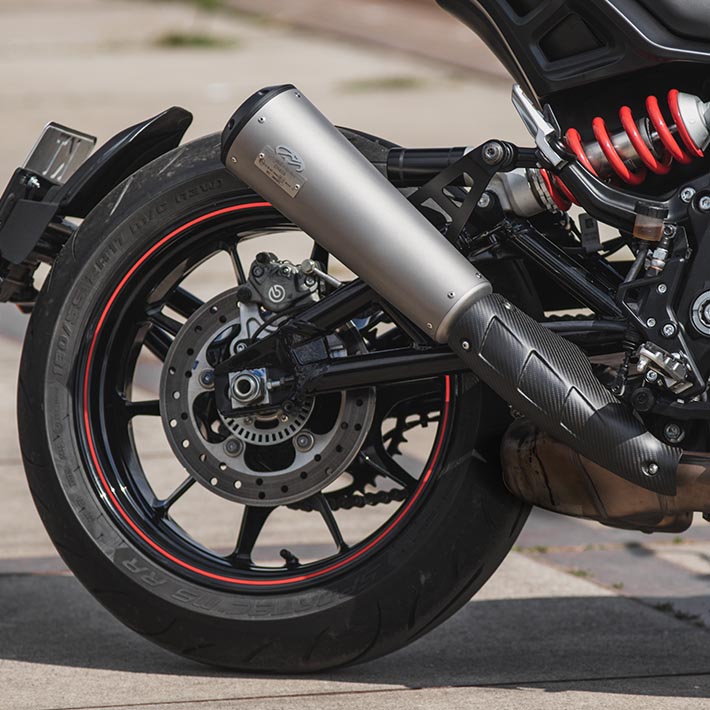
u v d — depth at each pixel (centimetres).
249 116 510
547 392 494
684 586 680
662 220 493
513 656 577
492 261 527
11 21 4319
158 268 562
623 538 764
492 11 520
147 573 551
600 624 620
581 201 505
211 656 550
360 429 543
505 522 539
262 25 4088
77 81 2984
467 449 538
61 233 579
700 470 490
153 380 1068
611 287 529
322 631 541
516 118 2427
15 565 707
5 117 2473
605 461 496
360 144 534
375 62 3262
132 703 520
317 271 538
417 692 532
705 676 551
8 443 952
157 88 2875
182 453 554
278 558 725
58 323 557
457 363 518
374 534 551
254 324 546
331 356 545
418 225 504
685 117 488
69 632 609
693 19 491
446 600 538
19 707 516
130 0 4916
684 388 491
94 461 559
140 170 558
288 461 557
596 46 507
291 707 514
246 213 549
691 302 492
